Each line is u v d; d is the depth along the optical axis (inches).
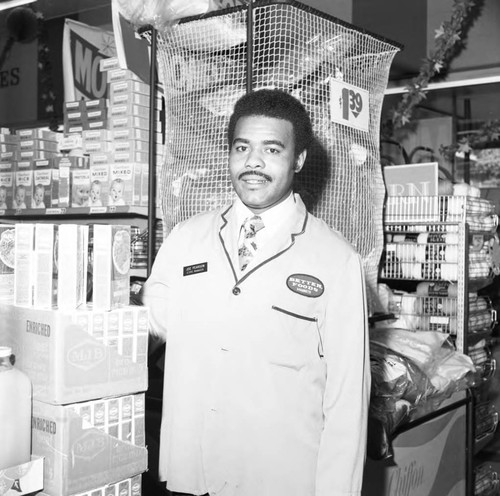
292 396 70.5
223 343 72.1
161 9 100.3
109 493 66.7
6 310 66.9
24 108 208.1
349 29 101.0
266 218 73.4
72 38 176.6
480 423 138.5
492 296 181.3
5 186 159.0
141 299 80.4
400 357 107.2
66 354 62.7
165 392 77.0
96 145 143.6
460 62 189.0
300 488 70.5
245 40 96.2
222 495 72.5
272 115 70.4
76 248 64.4
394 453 102.0
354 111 103.0
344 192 102.3
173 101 104.0
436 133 254.4
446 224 127.9
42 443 63.5
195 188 101.0
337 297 70.4
